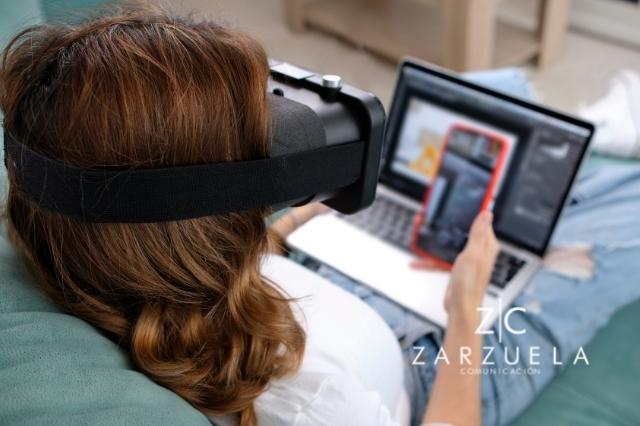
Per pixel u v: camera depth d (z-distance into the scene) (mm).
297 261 1154
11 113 512
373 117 572
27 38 544
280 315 609
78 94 472
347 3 2646
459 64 2213
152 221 490
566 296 1158
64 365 516
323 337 704
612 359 1148
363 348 723
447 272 1117
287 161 519
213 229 535
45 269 578
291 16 2609
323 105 572
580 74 2354
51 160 481
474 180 1170
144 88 473
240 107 501
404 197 1242
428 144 1216
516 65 2400
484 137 1165
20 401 477
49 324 538
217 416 617
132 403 518
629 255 1210
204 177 486
